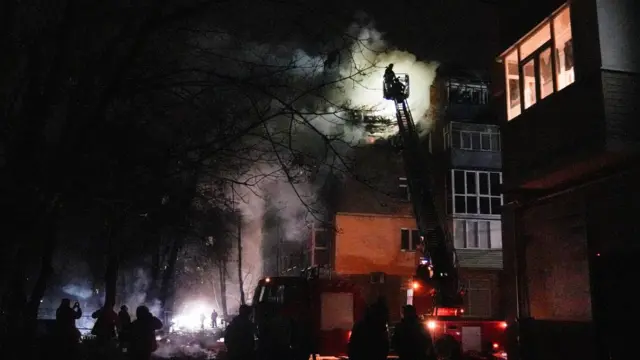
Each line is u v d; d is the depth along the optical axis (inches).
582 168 448.1
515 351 547.8
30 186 223.6
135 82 261.1
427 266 890.1
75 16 238.7
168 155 283.7
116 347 585.9
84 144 240.4
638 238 406.6
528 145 511.8
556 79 485.7
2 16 235.9
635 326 403.2
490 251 1317.7
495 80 592.7
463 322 711.1
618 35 427.5
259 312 689.6
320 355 636.1
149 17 244.1
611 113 412.5
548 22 504.7
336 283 666.2
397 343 335.9
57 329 430.9
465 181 1353.3
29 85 234.7
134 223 678.5
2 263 216.2
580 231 472.7
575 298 473.4
